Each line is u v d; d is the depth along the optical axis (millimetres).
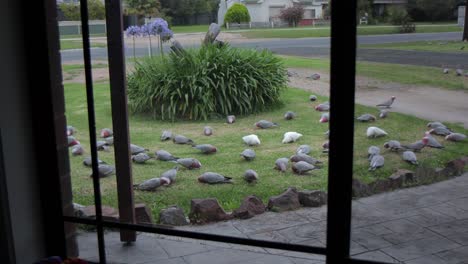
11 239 2002
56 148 2182
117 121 2893
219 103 5855
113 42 2842
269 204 3562
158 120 5793
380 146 4223
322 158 4574
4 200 1958
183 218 3352
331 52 1674
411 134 4320
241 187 4016
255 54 5992
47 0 2137
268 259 2771
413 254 2770
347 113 1691
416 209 3336
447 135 4207
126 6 6102
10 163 2008
